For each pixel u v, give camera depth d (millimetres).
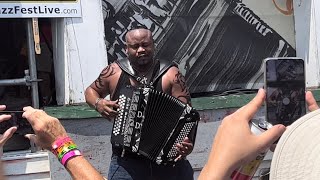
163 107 3318
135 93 3355
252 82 5375
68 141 1575
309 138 981
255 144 1115
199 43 5203
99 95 3717
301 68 1418
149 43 3545
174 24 5109
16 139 4652
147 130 3338
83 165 1525
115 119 3432
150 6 5016
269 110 1399
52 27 4801
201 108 4859
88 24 4727
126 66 3617
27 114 1595
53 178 4539
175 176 3502
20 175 4527
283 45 5441
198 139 4883
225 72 5301
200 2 5180
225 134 1141
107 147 4641
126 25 4941
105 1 4863
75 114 4527
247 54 5348
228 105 4930
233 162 1118
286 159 991
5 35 5391
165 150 3365
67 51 4684
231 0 5273
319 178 935
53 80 5027
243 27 5324
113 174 3525
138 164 3473
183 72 5168
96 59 4754
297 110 1402
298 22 5422
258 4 5352
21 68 5320
